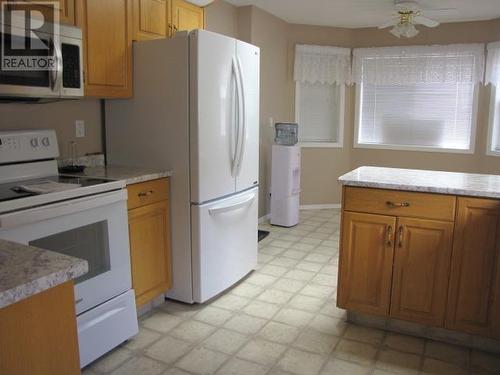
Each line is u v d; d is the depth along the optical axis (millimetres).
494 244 2129
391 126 5480
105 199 2123
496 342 2254
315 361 2168
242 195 3057
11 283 820
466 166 5152
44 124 2555
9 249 1018
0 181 2189
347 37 5426
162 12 2885
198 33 2467
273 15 4809
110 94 2533
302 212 5484
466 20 4883
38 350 908
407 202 2271
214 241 2783
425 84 5250
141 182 2443
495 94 4852
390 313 2406
